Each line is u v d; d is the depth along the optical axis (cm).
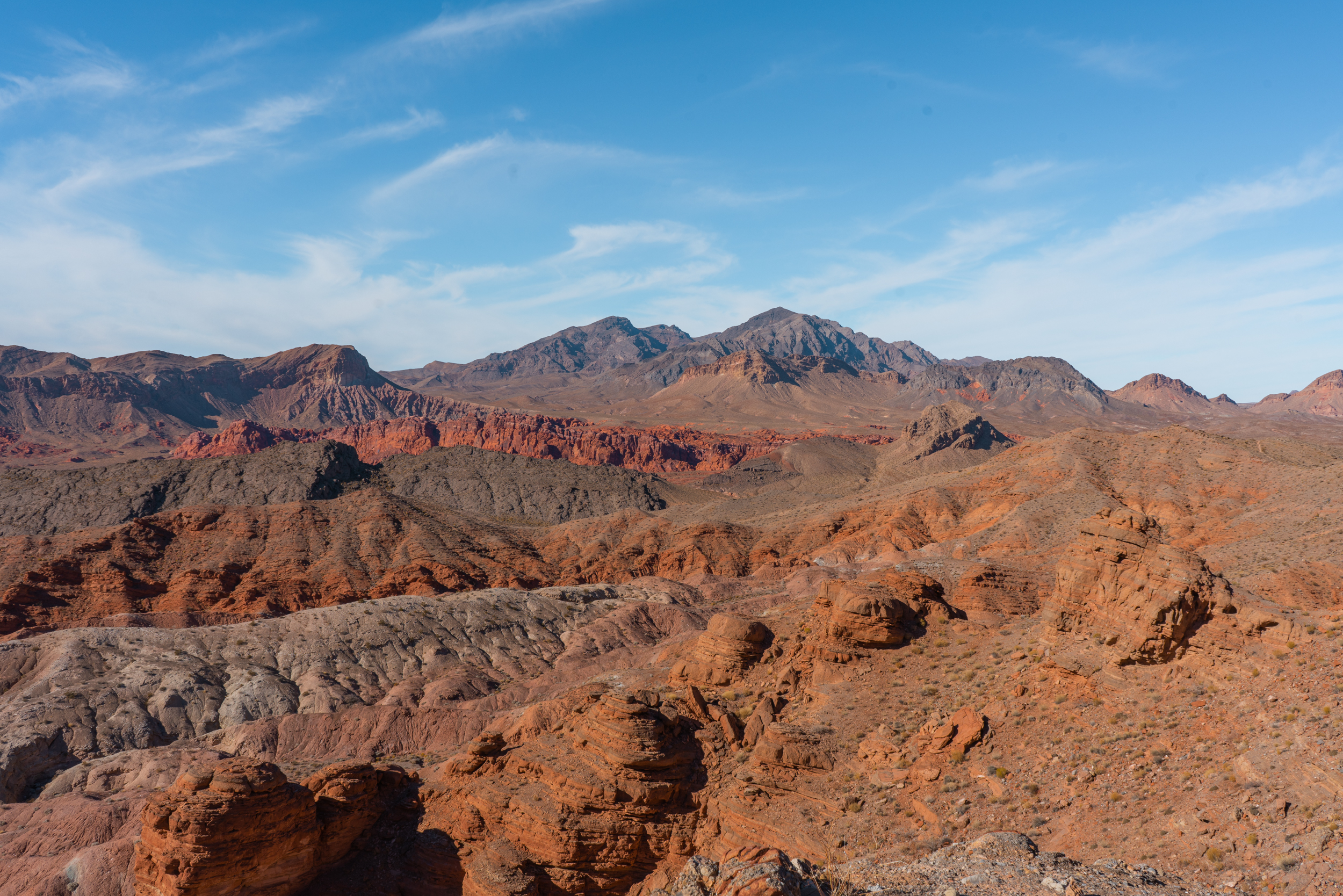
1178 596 3631
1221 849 2516
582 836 4038
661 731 4316
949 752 3844
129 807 6250
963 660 4716
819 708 4650
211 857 3784
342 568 14762
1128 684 3659
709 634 5619
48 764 7688
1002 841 2694
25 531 19650
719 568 16225
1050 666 3997
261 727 8338
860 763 4084
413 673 10169
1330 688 2984
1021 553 10619
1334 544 7462
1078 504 12319
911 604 5438
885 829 3572
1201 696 3391
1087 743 3491
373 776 4641
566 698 5134
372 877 4278
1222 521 12056
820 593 5628
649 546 17188
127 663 9250
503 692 9456
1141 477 14500
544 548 17788
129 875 5394
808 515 17912
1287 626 3341
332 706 9188
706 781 4269
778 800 4003
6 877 5616
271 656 10019
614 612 11912
